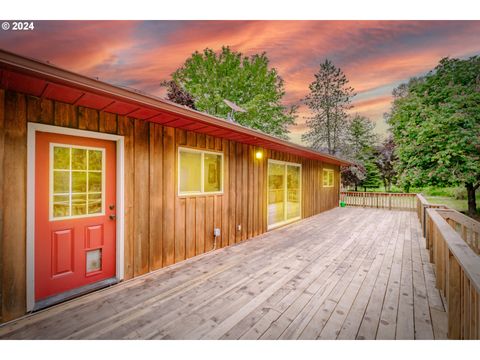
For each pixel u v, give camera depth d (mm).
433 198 14078
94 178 2645
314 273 3076
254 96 15516
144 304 2264
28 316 2029
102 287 2590
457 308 1688
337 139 19406
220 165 4355
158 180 3232
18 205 2021
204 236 3988
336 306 2234
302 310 2158
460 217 3740
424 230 5102
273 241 4809
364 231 5758
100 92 1934
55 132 2264
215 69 15000
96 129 2541
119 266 2781
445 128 8539
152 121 3082
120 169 2785
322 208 9375
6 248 1957
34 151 2117
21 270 2039
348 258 3707
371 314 2094
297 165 7340
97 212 2672
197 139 3826
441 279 2521
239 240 4781
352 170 17297
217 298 2389
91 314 2084
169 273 3082
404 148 9680
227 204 4492
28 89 1903
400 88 18172
